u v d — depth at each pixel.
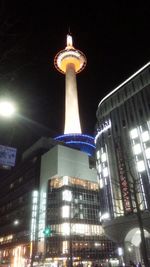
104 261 74.81
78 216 79.62
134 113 60.69
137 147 55.88
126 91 65.31
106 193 58.66
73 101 118.88
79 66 134.38
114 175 58.06
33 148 107.25
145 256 24.56
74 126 112.56
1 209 113.19
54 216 78.50
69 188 83.44
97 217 84.00
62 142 107.56
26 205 89.75
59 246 72.06
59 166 86.19
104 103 70.25
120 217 52.31
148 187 49.81
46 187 86.38
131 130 59.22
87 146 106.69
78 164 91.44
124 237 51.38
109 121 66.00
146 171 51.62
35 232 78.81
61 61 131.75
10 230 95.81
